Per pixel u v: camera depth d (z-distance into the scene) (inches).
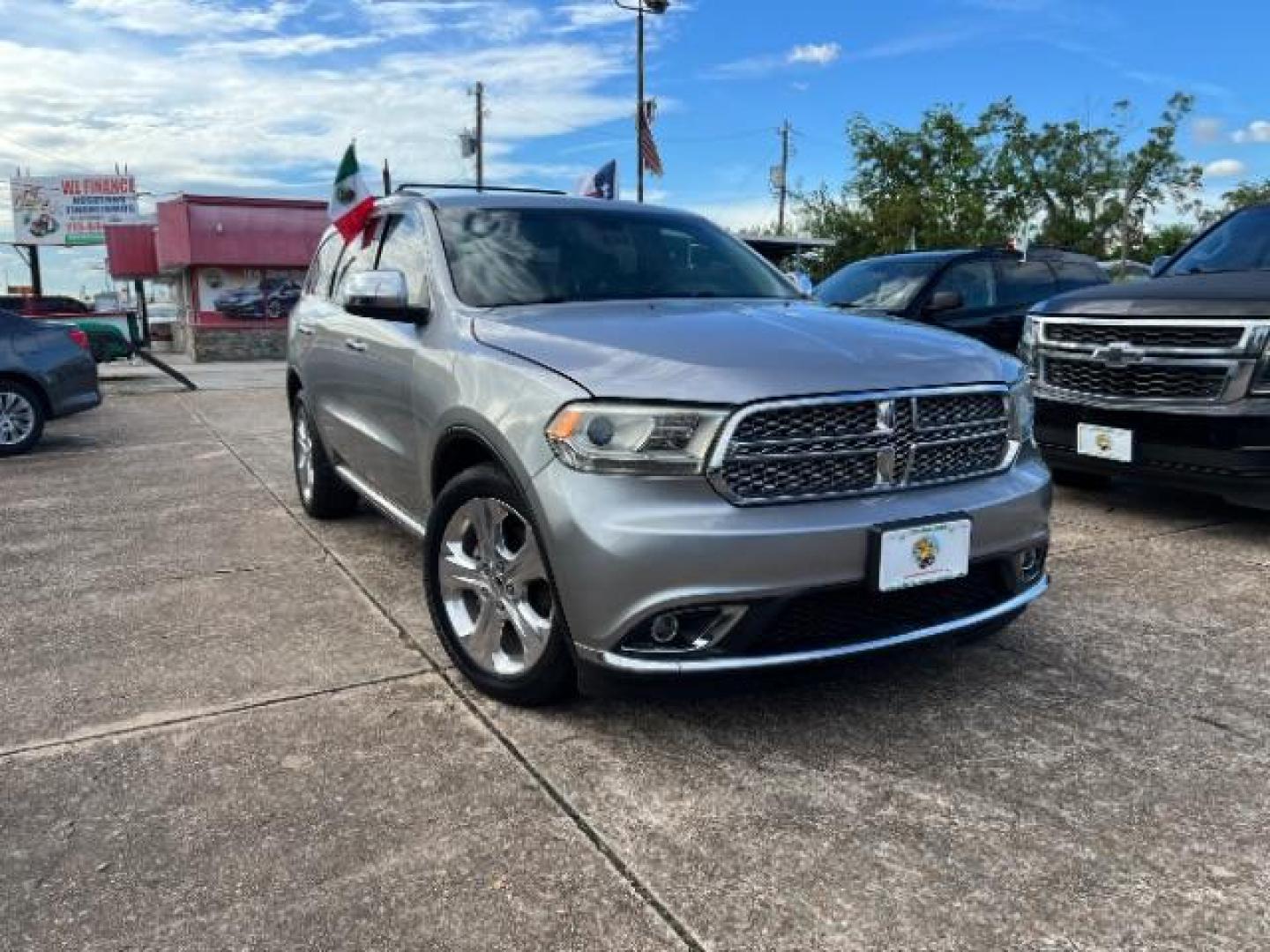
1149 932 88.8
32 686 144.6
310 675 146.6
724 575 110.5
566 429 116.3
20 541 231.3
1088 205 1555.1
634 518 111.6
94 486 303.4
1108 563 197.3
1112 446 221.6
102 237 1830.7
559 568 116.5
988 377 128.7
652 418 112.7
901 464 120.5
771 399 113.0
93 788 115.0
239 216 1117.7
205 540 227.8
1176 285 220.4
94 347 962.1
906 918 90.9
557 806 109.9
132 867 99.8
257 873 98.6
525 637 128.6
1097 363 222.8
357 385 187.3
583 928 90.0
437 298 157.5
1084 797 110.7
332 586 190.1
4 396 369.1
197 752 123.3
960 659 149.2
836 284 364.2
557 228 173.3
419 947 87.9
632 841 103.2
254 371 880.3
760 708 133.3
